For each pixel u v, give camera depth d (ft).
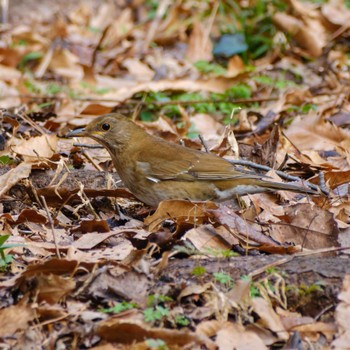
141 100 57.31
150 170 37.11
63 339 26.66
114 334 26.40
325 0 76.74
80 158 43.29
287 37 68.64
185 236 31.63
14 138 44.55
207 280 28.73
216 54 68.44
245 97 58.44
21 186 38.55
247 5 73.97
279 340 27.20
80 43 71.20
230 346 26.53
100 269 29.22
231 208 38.19
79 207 36.60
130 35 73.67
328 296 28.12
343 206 36.96
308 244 32.55
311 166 43.32
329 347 27.02
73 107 56.08
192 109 56.03
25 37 70.03
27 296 27.94
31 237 33.71
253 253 31.81
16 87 60.08
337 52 69.31
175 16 74.18
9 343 26.40
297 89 58.80
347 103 55.88
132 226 35.32
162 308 27.63
